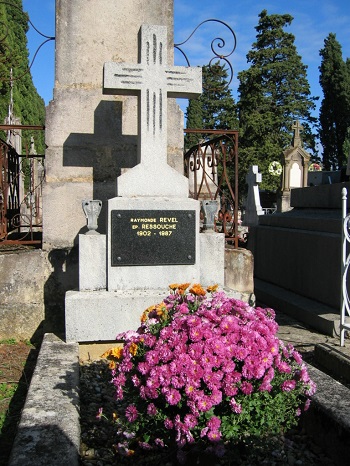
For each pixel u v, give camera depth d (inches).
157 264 190.4
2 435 133.0
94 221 191.2
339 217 267.3
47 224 225.1
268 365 104.5
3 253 214.8
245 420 108.0
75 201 227.6
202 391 100.8
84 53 227.5
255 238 362.6
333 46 1702.8
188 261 192.5
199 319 107.6
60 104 225.9
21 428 110.3
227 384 102.0
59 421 113.8
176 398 100.6
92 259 187.9
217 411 107.2
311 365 171.6
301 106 1472.7
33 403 123.7
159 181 195.5
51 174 226.1
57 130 226.1
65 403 124.4
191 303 122.3
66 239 226.7
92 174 229.0
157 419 107.2
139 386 106.9
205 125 1804.9
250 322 111.1
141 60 193.3
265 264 343.0
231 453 110.3
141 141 194.4
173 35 236.2
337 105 1689.2
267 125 1400.1
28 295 216.1
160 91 194.4
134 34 231.3
